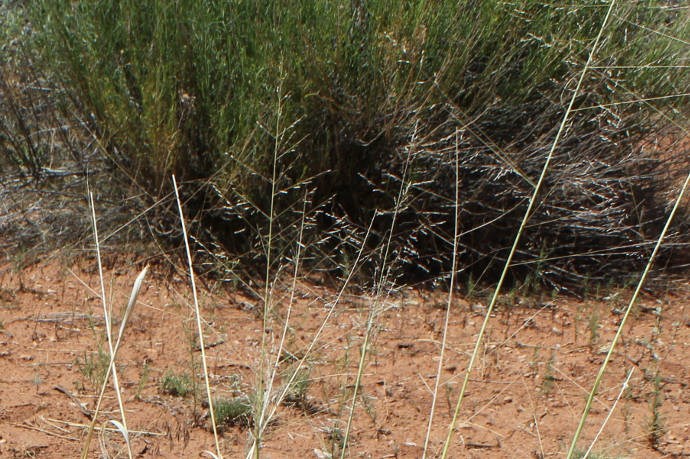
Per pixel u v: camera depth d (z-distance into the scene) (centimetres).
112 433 312
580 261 468
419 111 438
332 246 458
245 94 450
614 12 458
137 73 454
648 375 371
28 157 505
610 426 332
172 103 440
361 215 462
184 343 380
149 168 455
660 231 486
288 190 449
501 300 434
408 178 444
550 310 427
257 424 250
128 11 464
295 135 442
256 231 449
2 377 346
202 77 453
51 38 481
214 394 339
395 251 446
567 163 457
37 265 445
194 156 460
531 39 461
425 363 374
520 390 356
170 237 455
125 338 383
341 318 408
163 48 457
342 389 345
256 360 364
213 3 475
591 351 390
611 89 440
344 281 438
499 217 422
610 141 448
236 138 439
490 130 458
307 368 358
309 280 440
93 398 336
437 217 457
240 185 440
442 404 344
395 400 344
